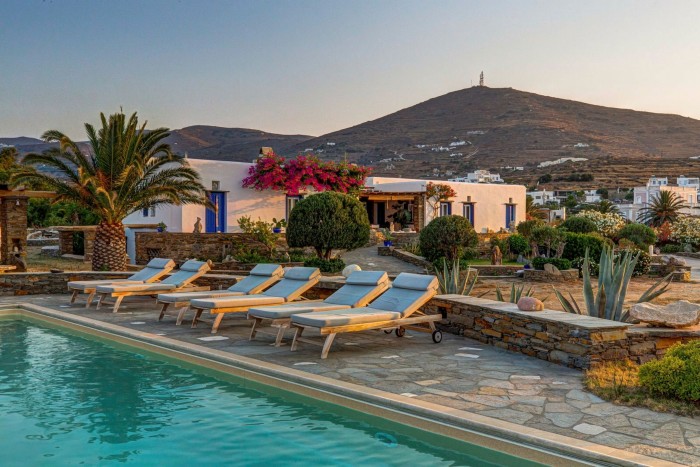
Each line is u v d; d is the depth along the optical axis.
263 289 11.52
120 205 19.44
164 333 9.92
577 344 7.45
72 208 36.69
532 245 26.91
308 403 6.51
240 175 27.30
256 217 27.88
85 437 5.45
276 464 4.82
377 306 9.36
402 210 36.72
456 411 5.60
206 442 5.31
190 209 25.58
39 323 12.02
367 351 8.59
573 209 94.25
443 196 35.41
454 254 23.77
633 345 7.57
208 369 8.12
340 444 5.26
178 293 11.30
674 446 4.71
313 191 29.48
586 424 5.26
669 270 24.91
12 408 6.29
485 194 40.34
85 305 13.44
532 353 8.21
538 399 6.07
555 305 15.10
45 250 27.45
